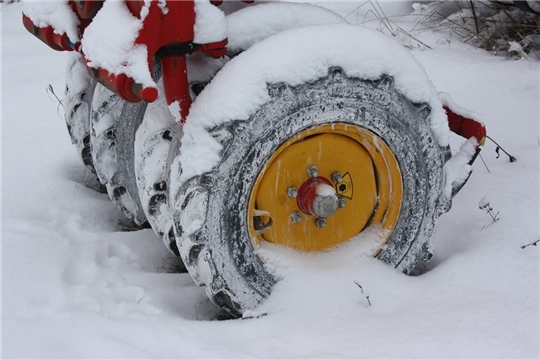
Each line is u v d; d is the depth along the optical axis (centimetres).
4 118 391
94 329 207
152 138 232
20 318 210
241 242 221
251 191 218
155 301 234
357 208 244
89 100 298
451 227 290
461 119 264
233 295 223
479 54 463
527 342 207
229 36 231
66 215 298
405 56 229
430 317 221
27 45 520
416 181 240
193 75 228
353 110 221
